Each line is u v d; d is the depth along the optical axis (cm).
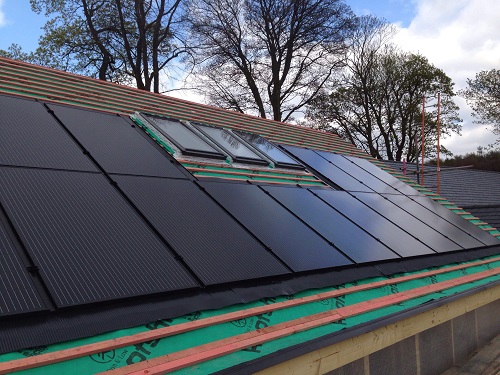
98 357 313
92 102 736
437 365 680
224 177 676
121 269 380
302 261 532
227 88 3731
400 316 507
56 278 338
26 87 677
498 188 2777
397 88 4222
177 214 500
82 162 511
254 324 414
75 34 3183
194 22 3447
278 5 3603
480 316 825
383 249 673
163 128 712
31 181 431
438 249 786
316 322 448
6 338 289
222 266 450
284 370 369
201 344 362
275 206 644
